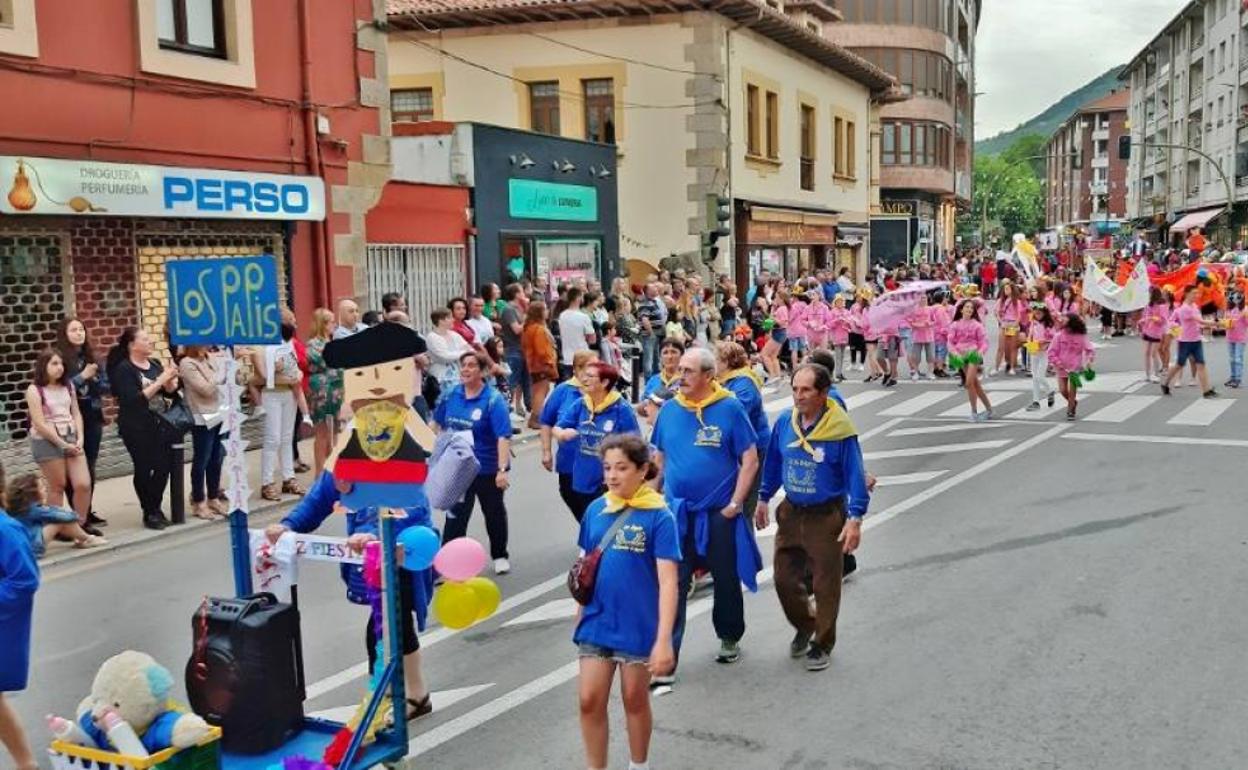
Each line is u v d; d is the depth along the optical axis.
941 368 21.91
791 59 32.38
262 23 14.62
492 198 20.70
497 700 6.19
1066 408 17.06
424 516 5.61
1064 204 152.88
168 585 8.71
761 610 7.75
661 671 4.61
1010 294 22.30
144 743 4.29
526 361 16.17
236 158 14.30
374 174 16.48
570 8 26.47
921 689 6.18
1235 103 59.19
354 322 12.72
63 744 4.24
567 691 6.30
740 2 26.34
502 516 8.70
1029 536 9.42
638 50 26.95
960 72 67.75
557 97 27.73
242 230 14.52
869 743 5.51
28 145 11.85
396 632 4.81
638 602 4.75
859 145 39.56
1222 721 5.64
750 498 7.66
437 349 14.16
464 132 20.09
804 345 22.34
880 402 18.64
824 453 6.38
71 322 10.62
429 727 5.83
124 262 13.11
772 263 31.70
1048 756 5.31
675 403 6.75
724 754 5.44
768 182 30.78
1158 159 80.56
